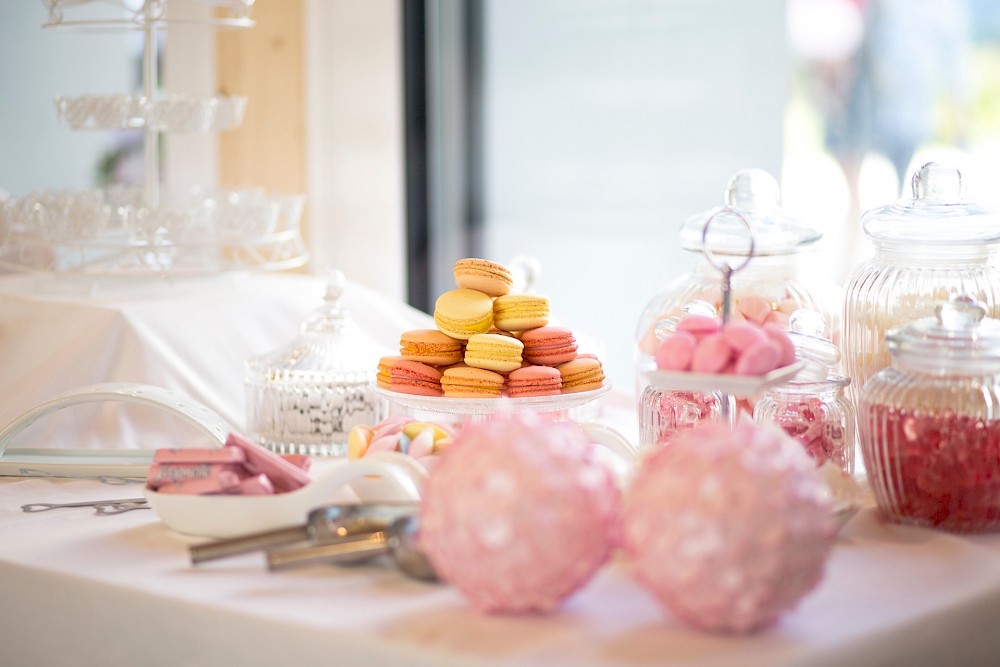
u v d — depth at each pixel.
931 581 0.81
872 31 2.76
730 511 0.66
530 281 1.54
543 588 0.70
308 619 0.74
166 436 1.37
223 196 1.86
